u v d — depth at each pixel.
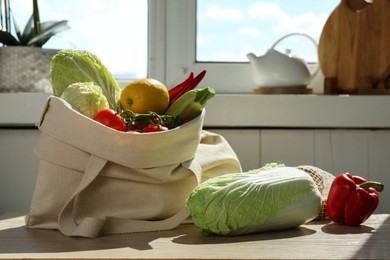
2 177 1.56
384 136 1.58
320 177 1.30
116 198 1.09
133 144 1.04
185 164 1.10
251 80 1.72
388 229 1.13
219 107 1.54
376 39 1.62
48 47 1.70
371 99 1.55
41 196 1.10
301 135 1.58
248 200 1.05
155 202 1.10
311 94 1.62
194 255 0.89
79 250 0.92
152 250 0.93
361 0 1.65
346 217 1.16
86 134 1.05
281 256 0.88
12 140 1.55
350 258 0.88
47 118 1.09
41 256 0.88
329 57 1.67
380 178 1.58
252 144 1.57
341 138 1.58
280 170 1.12
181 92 1.18
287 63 1.59
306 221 1.14
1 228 1.12
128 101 1.12
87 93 1.09
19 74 1.54
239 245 0.97
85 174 1.05
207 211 1.04
